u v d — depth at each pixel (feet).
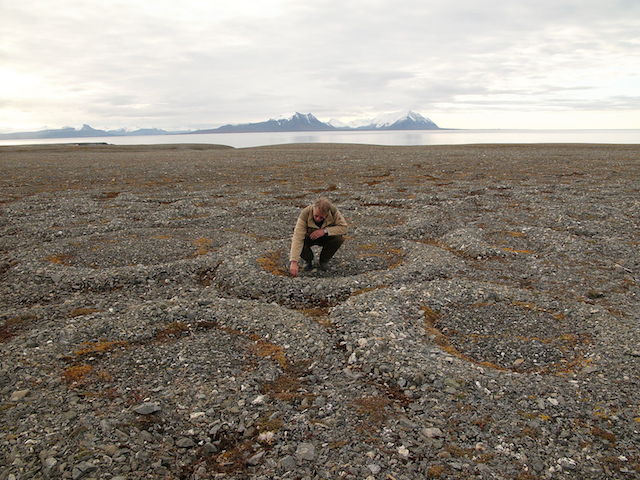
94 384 20.98
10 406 18.83
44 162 168.96
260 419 18.39
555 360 23.84
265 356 23.79
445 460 15.90
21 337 25.63
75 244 48.06
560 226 56.18
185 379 21.47
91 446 16.26
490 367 22.88
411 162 152.05
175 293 34.50
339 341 25.46
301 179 111.34
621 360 22.72
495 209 68.13
